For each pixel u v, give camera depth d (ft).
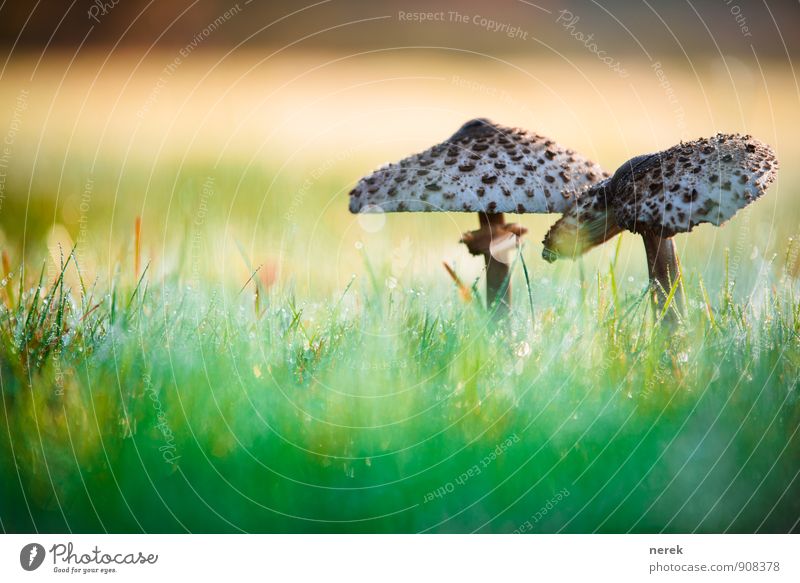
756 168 13.97
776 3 73.67
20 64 66.59
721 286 17.84
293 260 22.59
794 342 14.19
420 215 28.58
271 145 44.01
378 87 59.82
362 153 43.68
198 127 48.80
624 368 13.58
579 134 44.42
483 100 54.29
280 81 62.34
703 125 44.34
